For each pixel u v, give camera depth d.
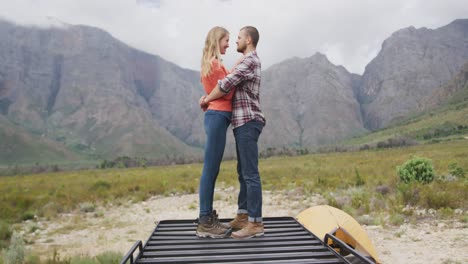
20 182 36.66
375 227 10.73
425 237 9.49
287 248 3.11
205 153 3.77
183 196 19.88
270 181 23.81
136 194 20.53
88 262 7.83
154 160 124.50
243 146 3.71
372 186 17.84
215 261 2.78
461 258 7.68
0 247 10.20
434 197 13.05
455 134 164.75
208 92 3.95
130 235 11.39
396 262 7.67
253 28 3.99
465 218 10.95
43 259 8.81
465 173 19.16
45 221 14.51
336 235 5.80
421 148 81.31
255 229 3.56
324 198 16.14
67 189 23.84
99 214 15.10
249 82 3.79
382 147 114.94
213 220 3.65
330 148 129.62
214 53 3.99
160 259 2.82
